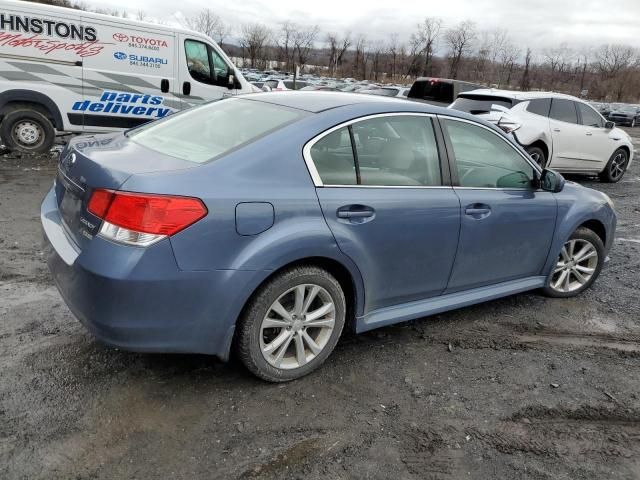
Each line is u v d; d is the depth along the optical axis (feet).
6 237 16.51
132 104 30.66
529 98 31.65
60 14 27.84
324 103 10.70
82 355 10.22
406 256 10.79
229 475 7.65
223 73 33.24
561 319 13.83
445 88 43.88
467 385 10.44
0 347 10.29
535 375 11.00
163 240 8.03
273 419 8.91
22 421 8.33
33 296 12.55
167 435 8.33
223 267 8.51
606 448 8.91
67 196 9.50
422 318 13.26
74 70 28.78
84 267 8.16
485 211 11.95
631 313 14.53
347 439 8.59
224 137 9.84
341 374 10.42
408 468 8.08
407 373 10.68
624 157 36.76
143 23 29.94
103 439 8.13
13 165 27.20
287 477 7.70
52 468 7.50
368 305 10.64
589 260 15.38
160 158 9.17
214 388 9.57
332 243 9.49
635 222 24.93
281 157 9.25
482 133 12.42
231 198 8.51
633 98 208.13
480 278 12.56
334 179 9.79
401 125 10.97
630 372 11.42
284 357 9.98
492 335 12.62
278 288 9.22
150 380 9.63
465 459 8.38
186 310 8.40
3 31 26.91
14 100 28.19
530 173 13.41
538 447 8.80
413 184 10.93
